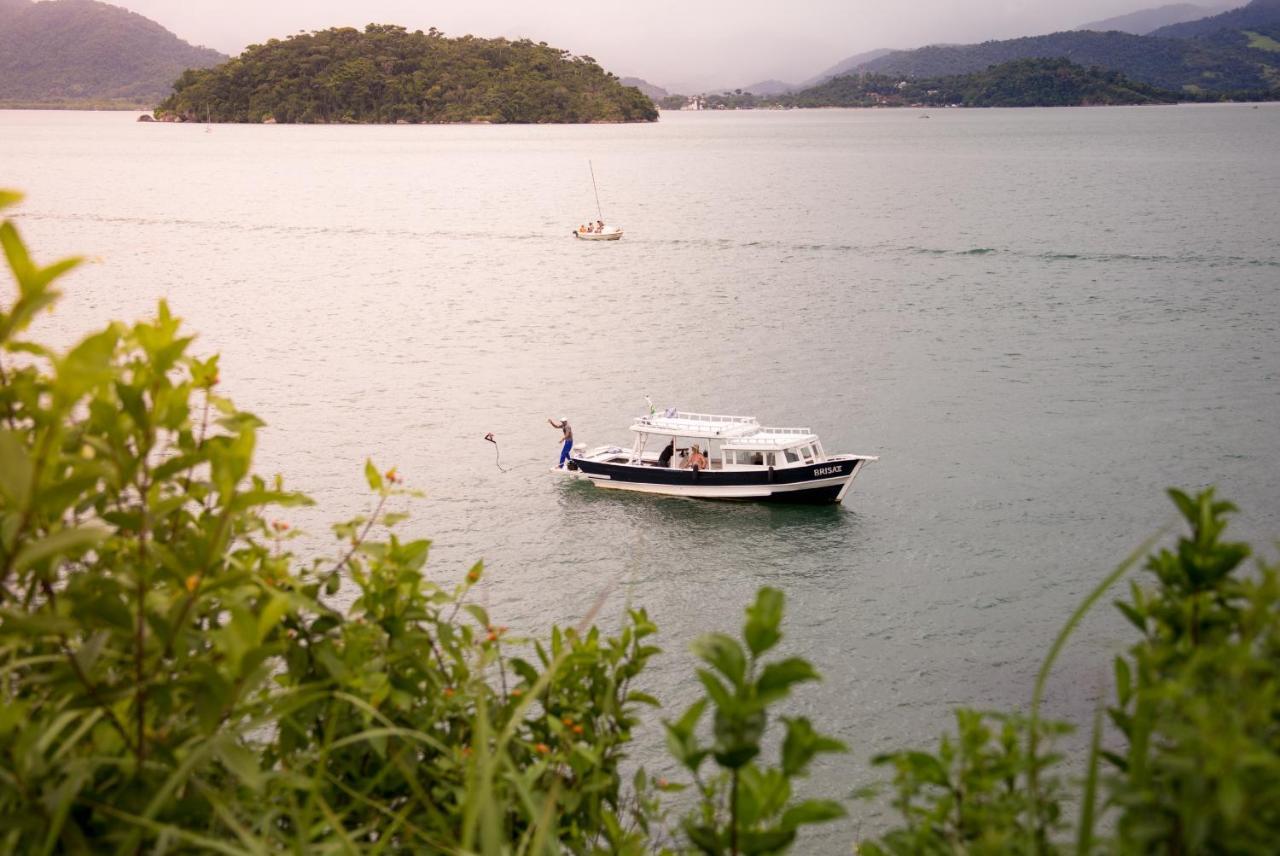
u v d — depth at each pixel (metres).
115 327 3.54
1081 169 169.88
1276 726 2.71
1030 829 3.18
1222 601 3.27
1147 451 36.72
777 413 42.91
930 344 54.22
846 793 17.70
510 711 5.02
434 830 4.31
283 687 4.60
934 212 115.62
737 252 90.19
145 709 3.77
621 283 75.94
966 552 28.89
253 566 4.45
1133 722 3.21
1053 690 21.47
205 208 129.75
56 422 3.01
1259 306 61.59
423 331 59.59
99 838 3.30
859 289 71.19
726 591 26.78
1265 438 37.81
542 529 31.00
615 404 44.72
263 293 72.44
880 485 34.50
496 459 37.31
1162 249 84.06
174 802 3.45
